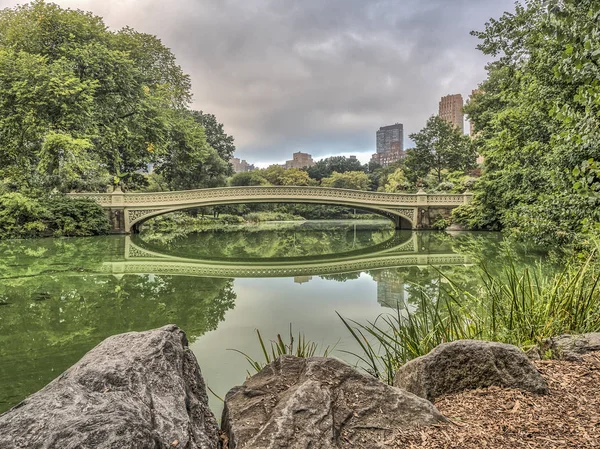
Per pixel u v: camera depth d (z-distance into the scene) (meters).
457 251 13.02
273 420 1.64
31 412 1.19
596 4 3.11
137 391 1.49
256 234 25.14
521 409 1.89
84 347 4.19
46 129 16.31
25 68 15.72
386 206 22.72
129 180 25.36
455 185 26.67
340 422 1.72
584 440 1.60
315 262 12.41
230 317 5.39
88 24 19.39
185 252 14.58
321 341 4.34
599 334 2.72
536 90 7.60
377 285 7.82
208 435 1.67
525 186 9.98
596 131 3.73
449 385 2.19
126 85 19.22
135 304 6.16
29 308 5.81
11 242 14.93
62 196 18.61
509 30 9.24
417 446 1.62
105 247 14.27
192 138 24.53
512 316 3.12
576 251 6.24
